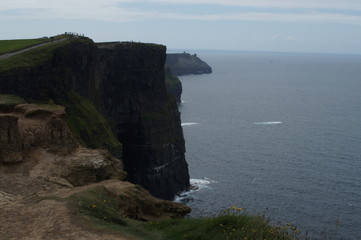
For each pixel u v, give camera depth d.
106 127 85.44
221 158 120.56
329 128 165.62
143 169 104.88
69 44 85.06
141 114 106.88
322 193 91.19
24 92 74.81
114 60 104.25
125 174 40.12
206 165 114.12
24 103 47.28
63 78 82.56
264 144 137.62
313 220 76.88
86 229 23.05
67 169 35.44
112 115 105.75
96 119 82.94
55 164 35.97
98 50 99.38
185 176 104.50
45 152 37.56
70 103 81.62
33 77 76.56
